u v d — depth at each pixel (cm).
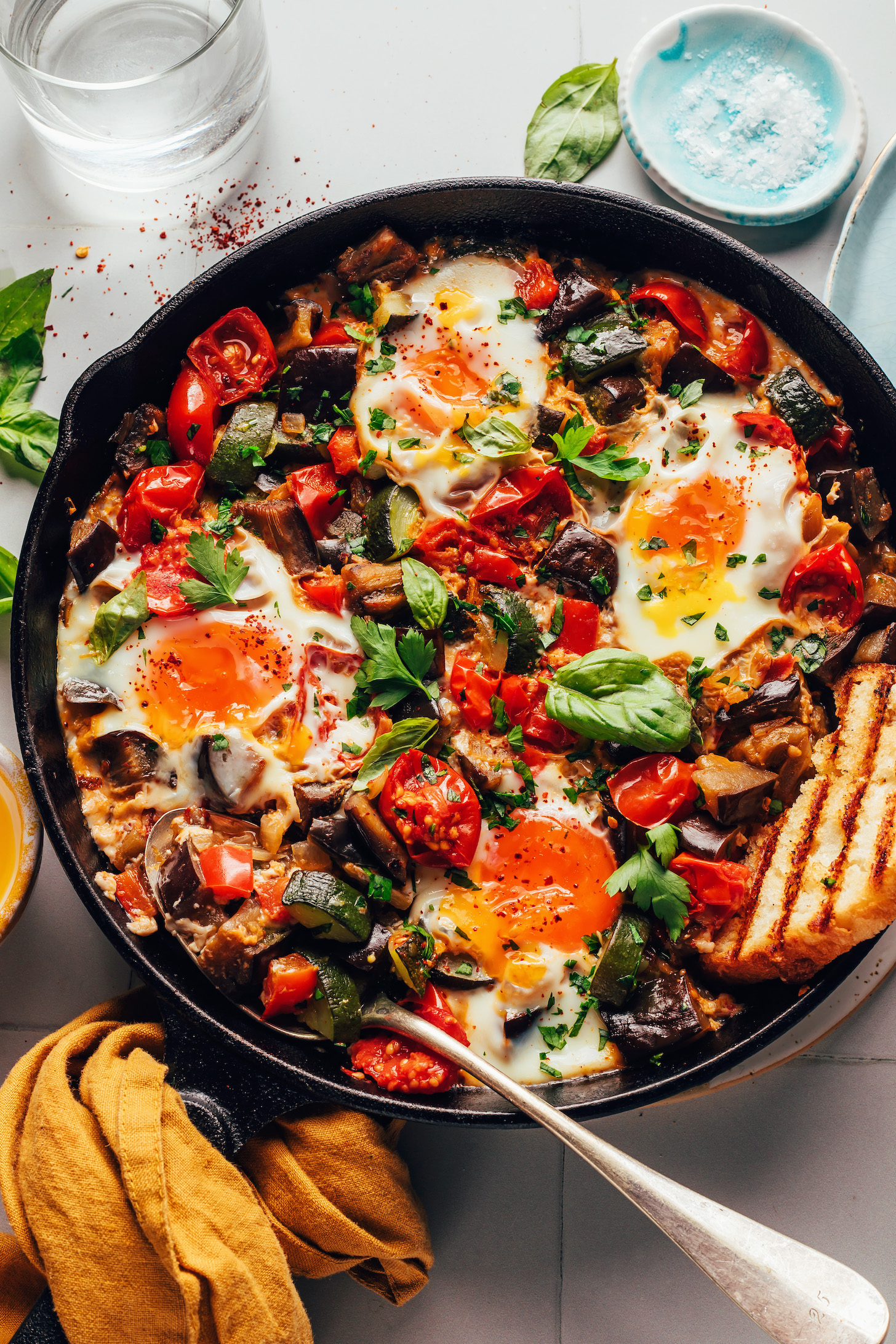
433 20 60
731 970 52
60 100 57
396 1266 54
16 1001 57
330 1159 52
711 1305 56
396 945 51
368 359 55
